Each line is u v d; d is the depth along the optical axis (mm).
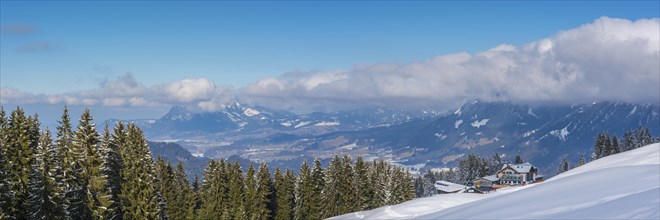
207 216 74188
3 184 41125
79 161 46844
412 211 45031
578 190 23031
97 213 46281
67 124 48375
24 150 44656
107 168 49375
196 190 91938
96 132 47781
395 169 95188
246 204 79438
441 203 44219
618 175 25828
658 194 16359
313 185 87250
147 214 50469
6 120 45250
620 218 13430
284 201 85938
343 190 87688
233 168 81750
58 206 43062
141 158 51156
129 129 53000
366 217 56125
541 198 23078
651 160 29797
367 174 96625
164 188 71250
